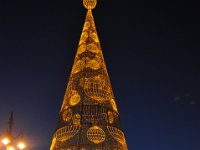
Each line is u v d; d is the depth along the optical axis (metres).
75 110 17.89
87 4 23.16
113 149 17.08
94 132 16.97
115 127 17.91
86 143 16.72
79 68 19.56
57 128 18.06
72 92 18.69
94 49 20.59
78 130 17.03
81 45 20.81
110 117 17.97
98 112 17.86
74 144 16.77
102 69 19.81
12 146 15.20
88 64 19.58
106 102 18.47
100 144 16.78
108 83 19.53
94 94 18.38
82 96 18.28
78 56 20.33
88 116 17.59
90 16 22.50
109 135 17.33
